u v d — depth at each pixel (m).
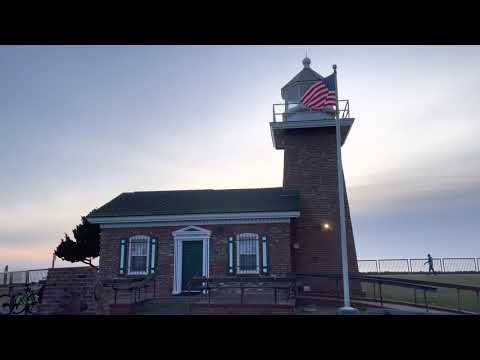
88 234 29.25
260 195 19.66
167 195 20.72
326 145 20.12
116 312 12.97
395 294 17.94
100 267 18.09
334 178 19.64
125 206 19.17
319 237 18.86
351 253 18.66
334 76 13.88
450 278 24.09
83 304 5.84
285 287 13.04
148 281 15.37
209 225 17.94
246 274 17.20
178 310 13.49
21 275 20.39
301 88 21.34
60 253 29.33
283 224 17.52
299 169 20.09
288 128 20.03
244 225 17.72
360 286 17.84
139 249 18.12
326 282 18.12
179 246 17.88
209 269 17.44
